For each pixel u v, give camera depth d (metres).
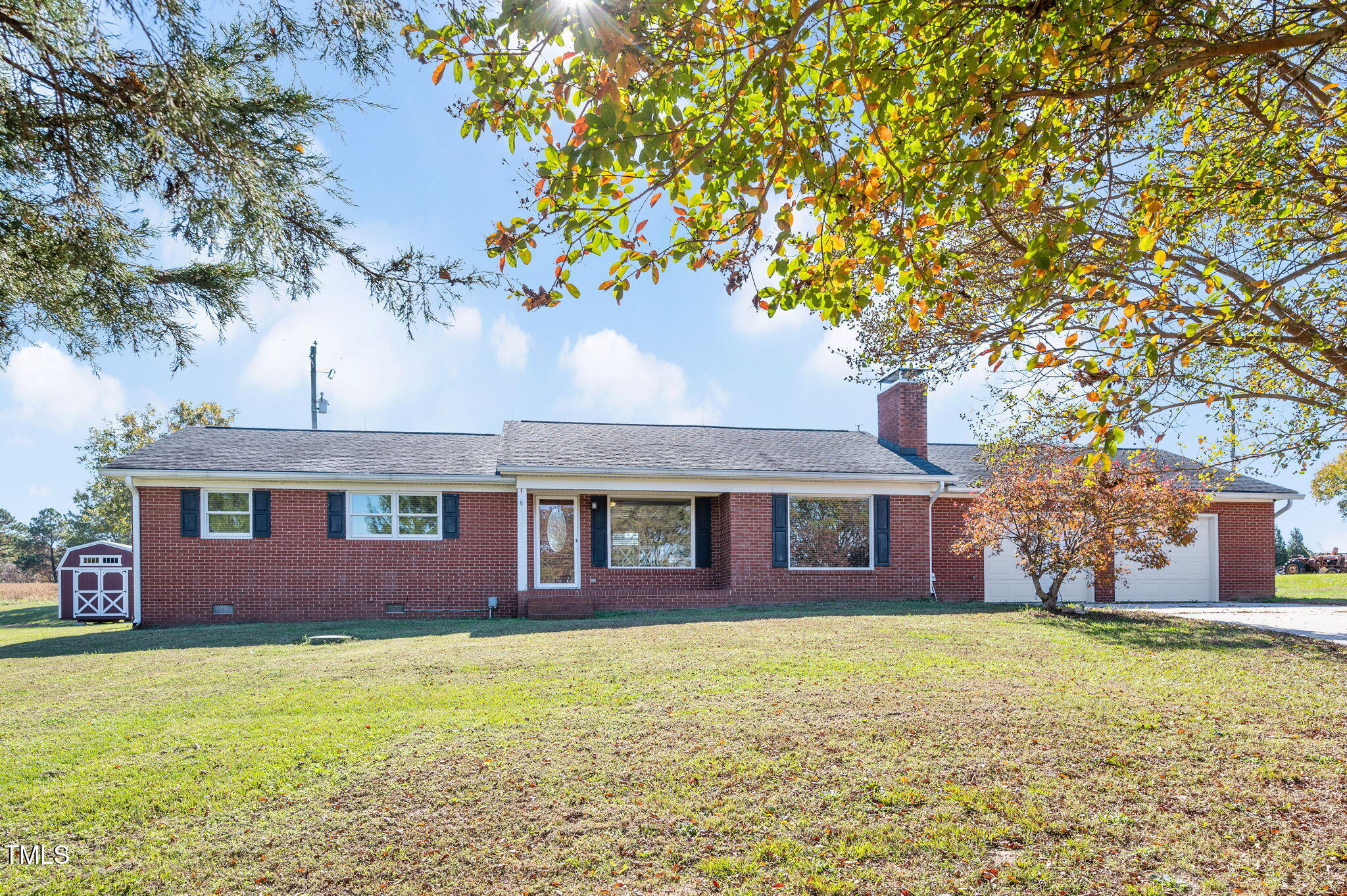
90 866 4.56
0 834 4.96
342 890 4.29
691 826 4.91
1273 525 21.06
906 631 11.80
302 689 8.55
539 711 7.34
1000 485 14.88
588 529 18.48
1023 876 4.28
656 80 4.35
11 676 9.98
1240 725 6.70
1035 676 8.57
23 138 5.01
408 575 17.41
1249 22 5.84
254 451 17.97
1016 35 4.77
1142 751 6.08
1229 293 5.02
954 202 4.68
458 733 6.71
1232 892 4.12
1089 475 6.78
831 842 4.69
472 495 17.86
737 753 6.09
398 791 5.50
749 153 4.54
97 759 6.26
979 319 7.11
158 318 6.41
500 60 4.46
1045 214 6.14
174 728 7.09
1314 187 5.99
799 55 4.42
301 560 16.98
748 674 8.74
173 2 4.71
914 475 18.53
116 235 5.84
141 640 13.50
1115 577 15.30
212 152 5.14
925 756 5.98
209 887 4.33
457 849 4.70
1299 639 11.11
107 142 5.27
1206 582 20.72
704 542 19.03
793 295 4.91
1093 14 4.39
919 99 4.83
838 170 4.48
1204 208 5.51
